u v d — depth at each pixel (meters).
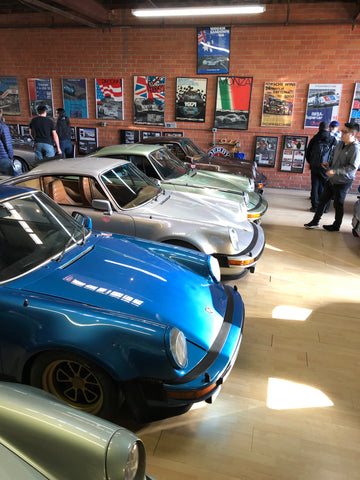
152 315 2.16
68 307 1.97
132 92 9.98
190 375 1.98
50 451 1.20
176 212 4.02
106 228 3.91
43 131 8.12
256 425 2.26
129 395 1.98
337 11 8.20
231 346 2.26
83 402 2.16
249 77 9.06
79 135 10.73
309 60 8.64
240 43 8.88
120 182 4.16
